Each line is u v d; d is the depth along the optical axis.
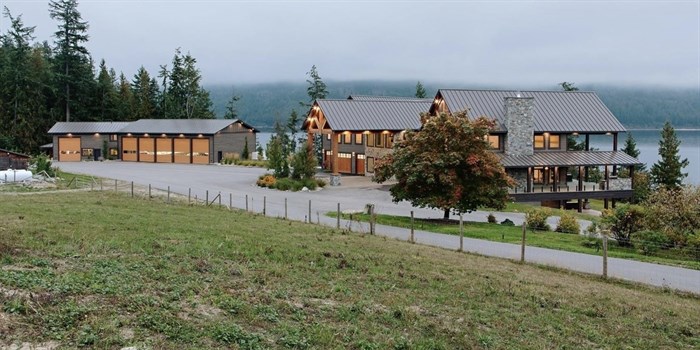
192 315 10.77
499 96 56.62
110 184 48.59
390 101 65.31
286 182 51.00
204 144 77.19
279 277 14.70
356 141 65.44
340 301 13.04
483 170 32.97
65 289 11.20
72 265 13.60
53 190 40.75
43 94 93.50
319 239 21.91
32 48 101.62
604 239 19.72
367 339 10.77
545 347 11.45
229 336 9.98
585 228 34.59
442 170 32.97
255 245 18.83
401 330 11.55
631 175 54.31
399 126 61.47
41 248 15.47
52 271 12.67
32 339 8.98
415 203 34.12
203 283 13.09
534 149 55.12
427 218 36.34
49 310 10.07
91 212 25.12
